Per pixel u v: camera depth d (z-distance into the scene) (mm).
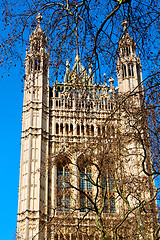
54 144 69062
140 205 29125
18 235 58344
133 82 74938
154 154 33781
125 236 37844
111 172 36219
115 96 42281
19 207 62562
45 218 61781
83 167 35906
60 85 76125
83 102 35469
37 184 63781
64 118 72125
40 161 65625
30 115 69812
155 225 38438
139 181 39562
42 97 71938
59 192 47031
